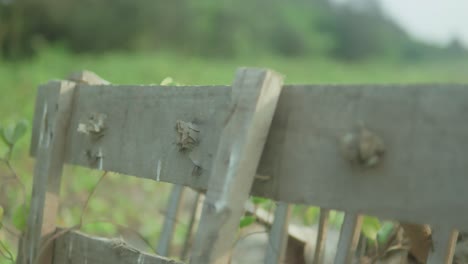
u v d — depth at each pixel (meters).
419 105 0.88
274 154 0.96
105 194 2.17
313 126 0.93
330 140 0.92
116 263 1.09
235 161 0.94
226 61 9.04
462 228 0.86
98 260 1.11
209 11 10.70
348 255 1.08
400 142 0.89
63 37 9.47
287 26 12.08
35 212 1.19
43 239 1.18
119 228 1.76
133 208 2.08
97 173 2.10
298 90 0.95
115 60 6.93
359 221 1.09
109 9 9.86
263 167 0.96
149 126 1.08
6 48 8.23
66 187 2.11
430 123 0.87
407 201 0.88
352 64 11.57
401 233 1.17
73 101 1.20
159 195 2.19
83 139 1.17
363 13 14.74
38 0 8.84
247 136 0.94
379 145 0.89
